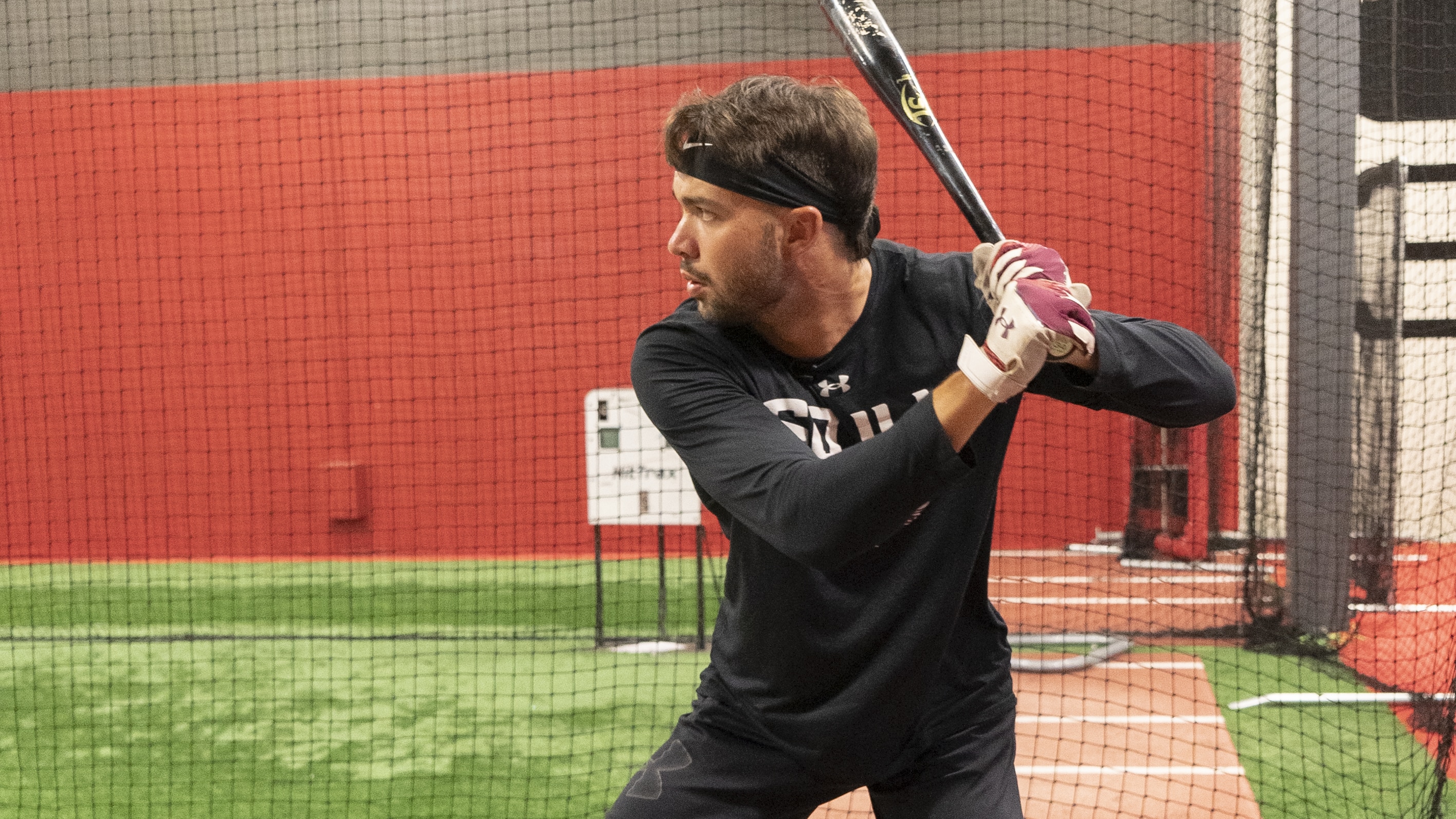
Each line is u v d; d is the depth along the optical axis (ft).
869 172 4.33
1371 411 16.88
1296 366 16.94
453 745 13.37
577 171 25.02
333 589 22.50
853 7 5.02
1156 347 4.28
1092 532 23.54
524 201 25.11
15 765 13.01
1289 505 16.97
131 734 14.03
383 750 13.25
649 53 24.58
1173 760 12.27
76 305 26.00
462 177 25.21
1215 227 21.24
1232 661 16.08
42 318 26.07
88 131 25.72
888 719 4.88
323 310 25.61
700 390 4.32
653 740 13.44
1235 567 21.29
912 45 23.18
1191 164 22.26
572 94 21.94
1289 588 16.89
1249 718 13.58
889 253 4.85
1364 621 16.83
